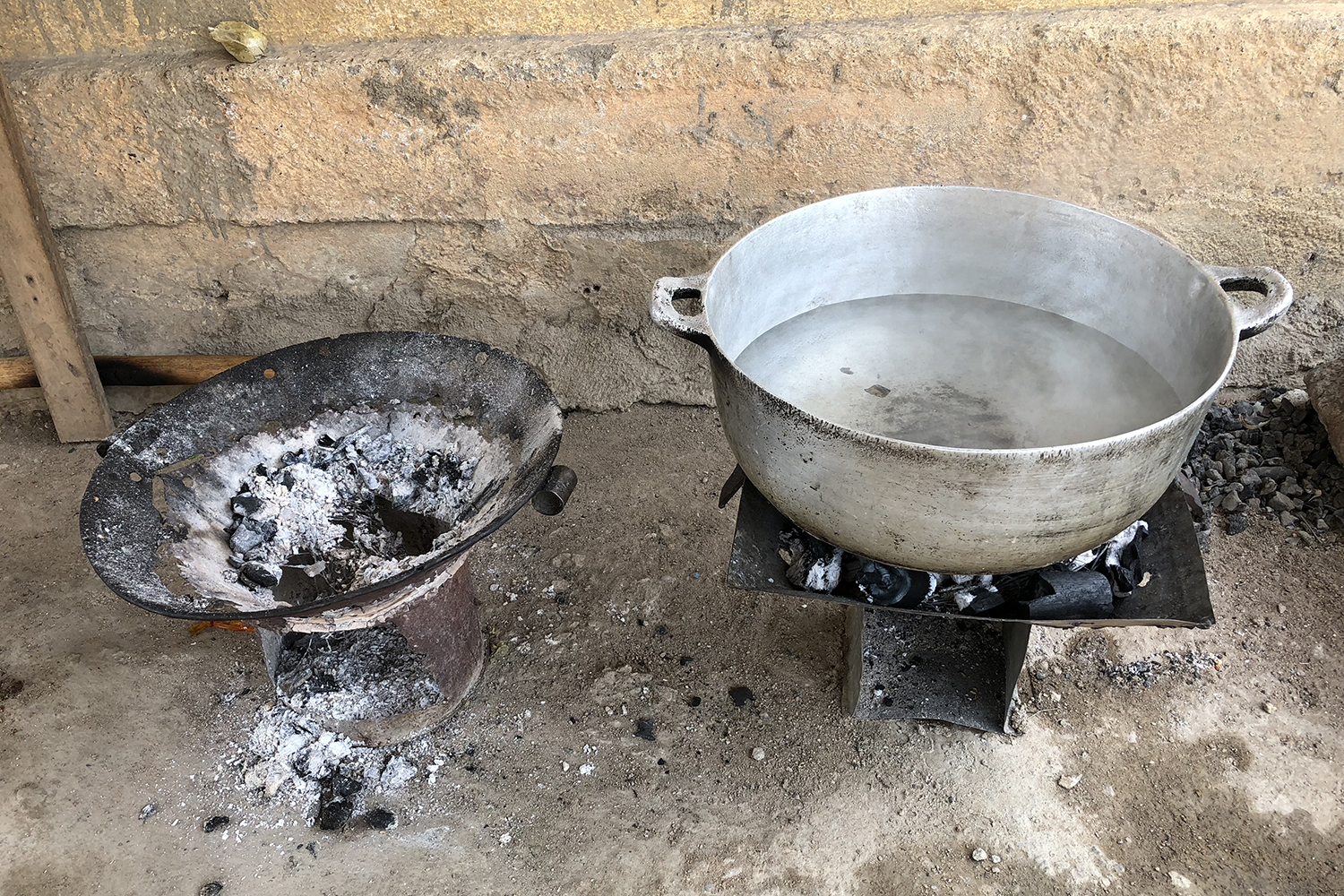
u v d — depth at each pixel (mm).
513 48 2545
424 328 3105
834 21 2520
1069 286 2090
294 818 2133
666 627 2531
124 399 3258
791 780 2180
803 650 2465
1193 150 2566
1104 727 2246
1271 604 2486
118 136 2666
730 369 1634
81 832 2092
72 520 2855
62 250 2932
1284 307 1706
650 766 2215
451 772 2215
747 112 2574
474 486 2105
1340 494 2699
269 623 1839
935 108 2533
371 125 2637
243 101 2588
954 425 1889
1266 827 2051
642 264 2902
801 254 2100
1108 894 1952
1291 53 2391
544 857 2051
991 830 2070
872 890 1978
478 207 2805
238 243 2904
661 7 2529
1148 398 1888
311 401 2246
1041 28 2404
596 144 2658
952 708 2260
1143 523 1999
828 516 1639
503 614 2582
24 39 2605
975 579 1908
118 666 2422
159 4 2555
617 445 3092
